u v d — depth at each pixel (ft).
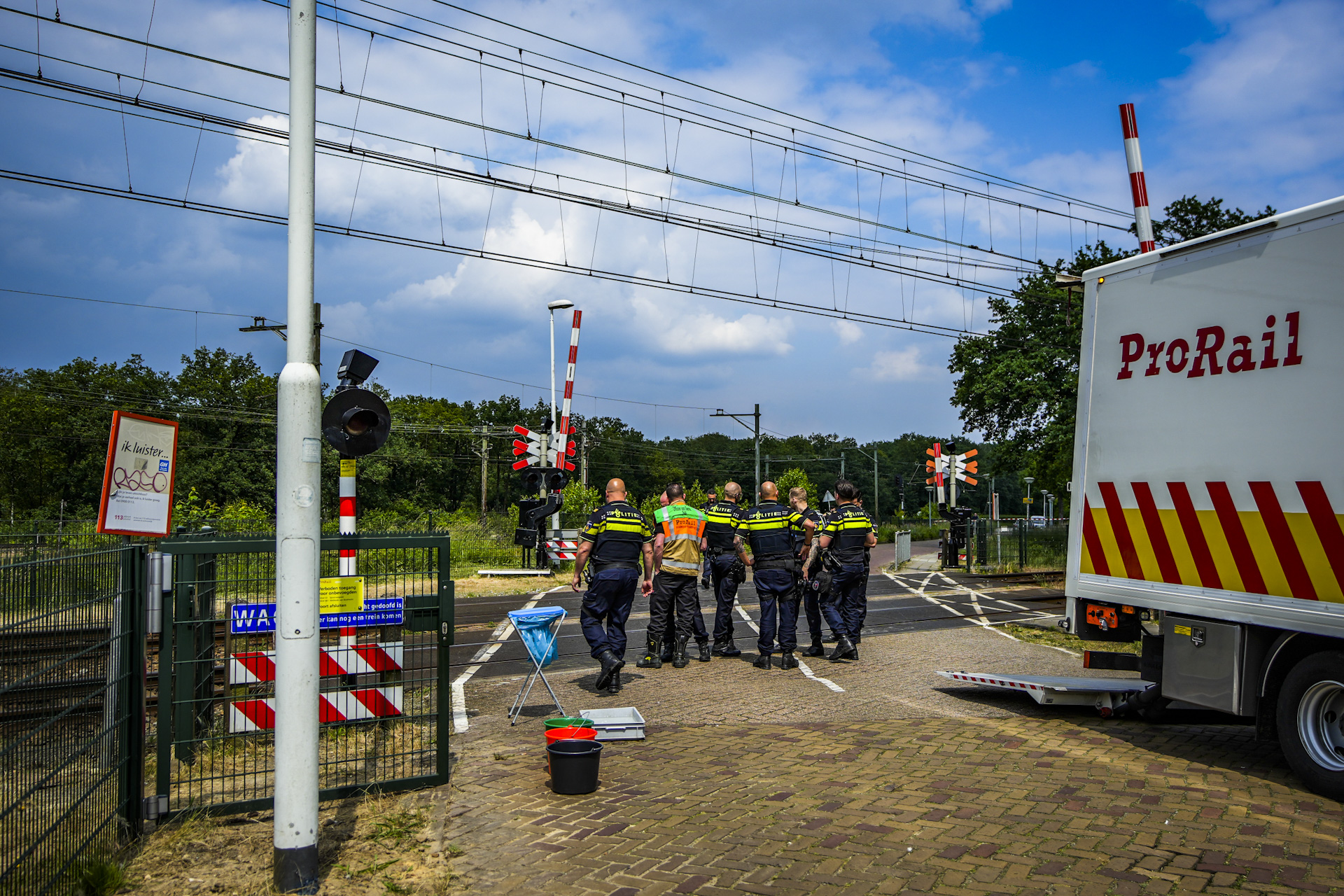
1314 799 15.99
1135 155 31.42
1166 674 19.74
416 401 275.59
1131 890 12.22
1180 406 19.36
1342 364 16.15
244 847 14.25
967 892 12.25
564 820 15.33
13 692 11.60
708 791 16.79
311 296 13.12
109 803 14.07
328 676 17.08
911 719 22.75
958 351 81.71
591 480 279.90
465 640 38.45
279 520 12.76
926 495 375.25
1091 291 21.99
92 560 13.46
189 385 195.00
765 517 30.35
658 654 30.53
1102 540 21.25
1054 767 18.15
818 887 12.50
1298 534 16.72
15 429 175.52
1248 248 18.06
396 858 13.78
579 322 67.31
